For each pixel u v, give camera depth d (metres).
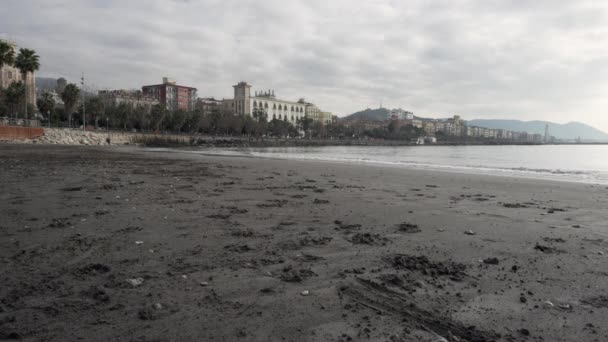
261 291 4.16
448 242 6.35
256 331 3.28
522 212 9.28
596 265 5.21
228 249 5.71
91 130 90.25
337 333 3.27
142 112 112.81
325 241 6.26
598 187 14.96
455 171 23.22
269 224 7.50
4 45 65.50
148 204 9.45
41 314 3.53
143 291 4.10
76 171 18.11
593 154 70.88
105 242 5.96
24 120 69.88
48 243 5.85
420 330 3.36
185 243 5.99
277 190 12.84
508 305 3.91
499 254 5.71
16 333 3.14
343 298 4.02
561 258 5.52
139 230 6.76
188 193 11.63
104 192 11.34
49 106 94.44
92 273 4.62
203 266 4.94
